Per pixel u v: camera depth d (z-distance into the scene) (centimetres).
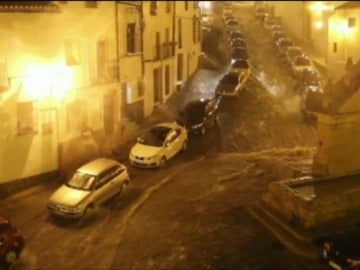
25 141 2103
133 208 1953
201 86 3816
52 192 2102
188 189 2138
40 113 2161
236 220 1838
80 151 2380
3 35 1973
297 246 1612
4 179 2034
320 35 4856
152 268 1537
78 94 2384
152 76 3189
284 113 3191
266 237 1703
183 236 1727
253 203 1962
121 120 2781
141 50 2967
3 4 1958
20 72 2056
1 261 1525
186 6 3856
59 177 2256
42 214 1895
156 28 3212
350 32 2600
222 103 3331
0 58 1978
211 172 2341
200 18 4372
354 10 2559
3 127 2009
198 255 1605
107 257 1598
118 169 2073
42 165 2197
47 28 2148
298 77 3866
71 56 2339
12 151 2055
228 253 1611
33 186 2153
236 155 2600
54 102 2220
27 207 1953
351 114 1892
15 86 2041
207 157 2552
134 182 2211
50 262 1570
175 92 3656
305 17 5294
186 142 2648
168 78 3519
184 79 3909
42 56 2142
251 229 1764
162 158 2397
